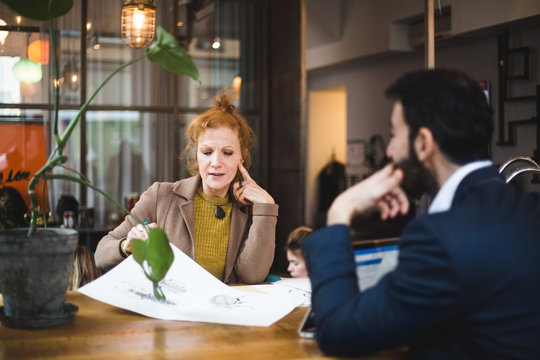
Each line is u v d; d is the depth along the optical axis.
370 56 6.73
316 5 6.71
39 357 1.12
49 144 6.22
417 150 1.08
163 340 1.24
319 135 8.98
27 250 1.27
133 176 6.63
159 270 1.24
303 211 6.57
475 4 3.98
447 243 0.95
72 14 6.32
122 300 1.50
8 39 6.08
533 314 0.95
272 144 7.04
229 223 2.14
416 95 1.08
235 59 6.98
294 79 6.58
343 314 1.02
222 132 2.06
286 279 1.94
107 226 6.25
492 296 0.95
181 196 2.15
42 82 6.19
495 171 1.09
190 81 6.80
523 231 0.98
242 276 2.06
